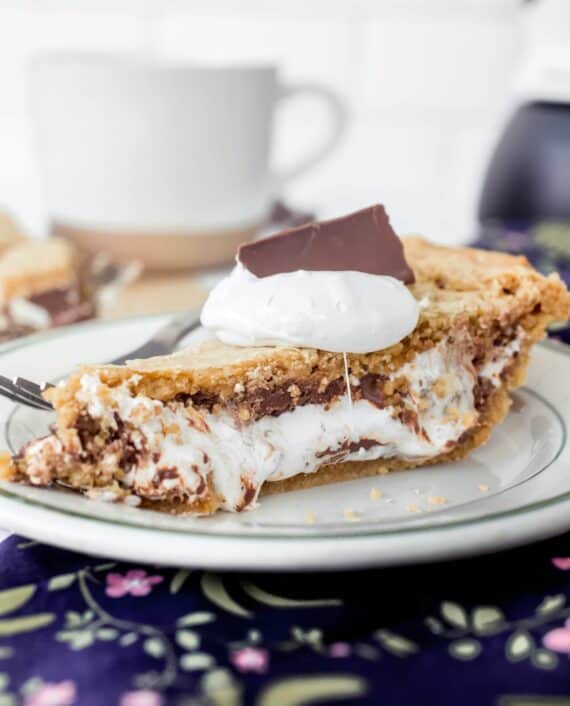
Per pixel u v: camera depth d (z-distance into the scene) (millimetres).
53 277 410
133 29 656
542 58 500
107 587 250
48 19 649
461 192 726
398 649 234
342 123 499
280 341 302
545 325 331
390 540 249
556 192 500
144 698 220
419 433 314
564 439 312
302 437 303
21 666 229
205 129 440
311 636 237
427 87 693
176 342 338
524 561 261
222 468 290
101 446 280
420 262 349
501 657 233
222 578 254
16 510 257
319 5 664
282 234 314
